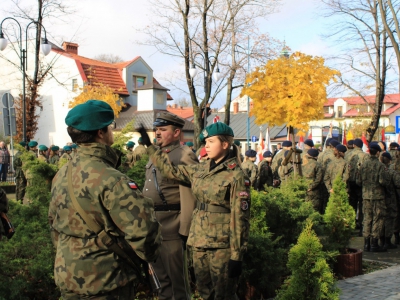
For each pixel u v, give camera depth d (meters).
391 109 61.09
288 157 9.38
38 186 6.21
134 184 3.11
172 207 5.22
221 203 4.47
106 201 3.01
